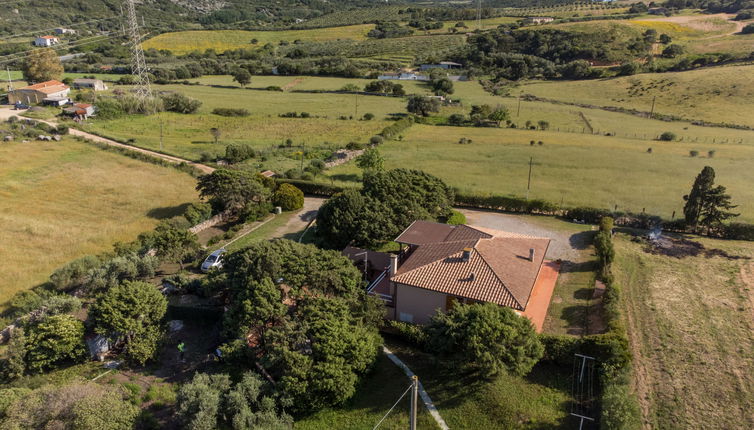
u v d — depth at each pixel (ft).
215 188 166.09
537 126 312.71
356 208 136.98
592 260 132.87
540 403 80.64
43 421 74.02
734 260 130.62
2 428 71.67
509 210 175.63
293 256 103.81
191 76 502.38
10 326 103.19
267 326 94.63
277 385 81.82
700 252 136.56
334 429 79.30
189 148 264.52
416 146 266.57
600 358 85.05
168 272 132.46
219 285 106.93
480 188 194.59
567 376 86.48
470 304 98.63
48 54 411.13
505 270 103.55
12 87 379.55
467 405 81.35
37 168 215.51
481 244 111.34
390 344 99.86
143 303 97.55
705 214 146.51
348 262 108.06
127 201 183.73
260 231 160.56
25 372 92.99
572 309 108.99
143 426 79.20
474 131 305.12
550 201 172.86
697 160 226.79
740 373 86.99
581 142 267.18
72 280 123.75
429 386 86.69
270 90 442.91
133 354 93.66
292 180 198.70
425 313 105.09
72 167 218.79
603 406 74.64
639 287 117.50
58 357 93.71
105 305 94.94
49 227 158.92
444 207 159.43
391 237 138.41
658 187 192.34
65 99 352.08
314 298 95.81
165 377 92.89
